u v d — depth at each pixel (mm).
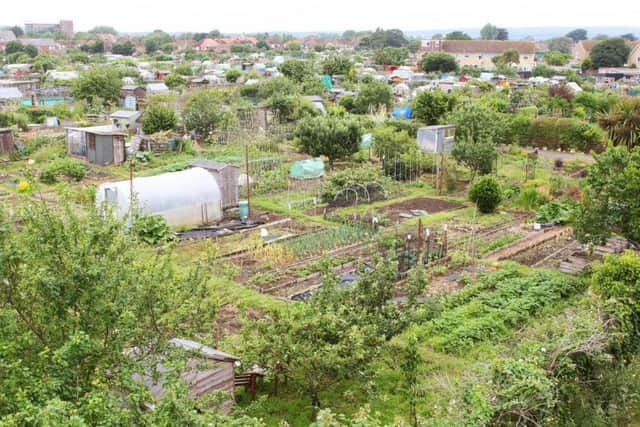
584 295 19641
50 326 9492
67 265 9422
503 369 11391
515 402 10719
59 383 8586
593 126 47594
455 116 44594
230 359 12859
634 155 21281
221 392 10148
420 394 13734
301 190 34469
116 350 9648
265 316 18000
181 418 7984
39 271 8984
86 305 9492
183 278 11859
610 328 13930
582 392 12648
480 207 30766
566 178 34656
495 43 141500
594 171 21219
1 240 9484
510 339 16953
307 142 39438
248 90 73375
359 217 29312
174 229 27344
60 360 8508
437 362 15539
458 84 83500
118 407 8688
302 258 24031
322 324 13164
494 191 30453
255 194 33750
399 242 24453
